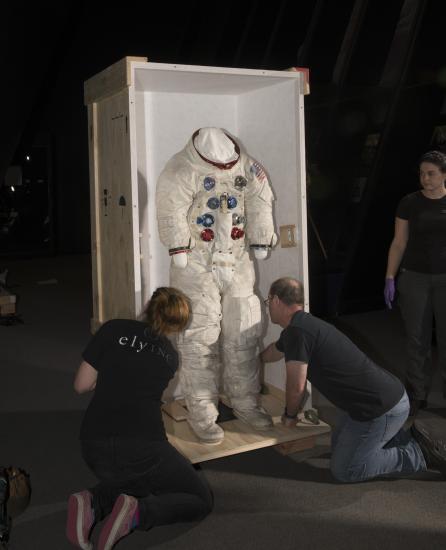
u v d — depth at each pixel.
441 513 2.89
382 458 3.07
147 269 3.93
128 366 2.67
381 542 2.67
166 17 11.94
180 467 2.69
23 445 3.72
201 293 3.43
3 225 12.48
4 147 9.86
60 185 12.55
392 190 6.70
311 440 3.53
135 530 2.77
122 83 3.22
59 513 2.96
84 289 8.85
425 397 4.07
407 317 3.96
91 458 2.66
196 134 3.44
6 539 2.58
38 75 9.55
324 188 7.60
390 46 7.52
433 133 6.87
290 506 2.98
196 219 3.42
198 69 3.27
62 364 5.31
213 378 3.50
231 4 10.45
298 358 3.03
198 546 2.66
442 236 3.77
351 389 2.96
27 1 8.70
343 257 7.34
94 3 11.84
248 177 3.50
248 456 3.51
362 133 7.53
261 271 4.02
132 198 3.26
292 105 3.58
